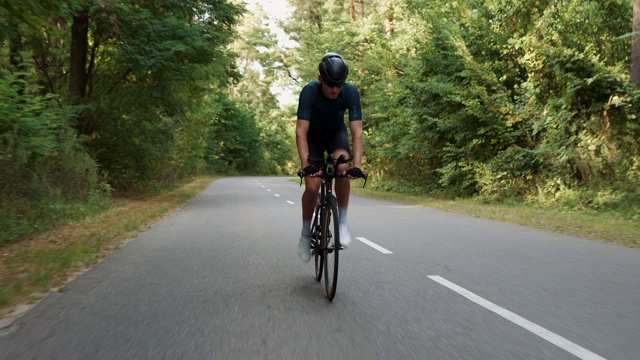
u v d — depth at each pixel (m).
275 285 5.43
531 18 16.14
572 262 6.64
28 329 3.94
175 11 16.00
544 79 15.03
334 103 4.91
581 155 13.30
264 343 3.60
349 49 31.14
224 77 19.62
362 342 3.61
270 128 78.50
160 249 7.87
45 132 10.68
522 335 3.74
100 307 4.57
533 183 15.73
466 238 8.85
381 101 24.70
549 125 14.23
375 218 12.25
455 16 18.05
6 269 6.20
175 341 3.65
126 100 17.19
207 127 39.78
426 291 5.09
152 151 19.19
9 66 12.08
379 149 23.44
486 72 16.06
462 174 17.97
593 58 13.38
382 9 30.05
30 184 10.50
